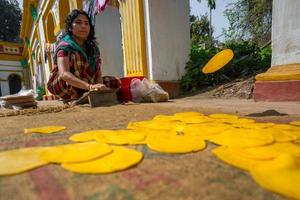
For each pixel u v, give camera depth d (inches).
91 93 99.5
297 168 25.0
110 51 245.3
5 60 690.2
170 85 182.7
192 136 39.8
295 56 99.3
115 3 246.4
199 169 26.9
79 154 30.1
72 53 110.5
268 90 104.0
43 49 401.1
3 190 22.5
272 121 56.4
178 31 192.7
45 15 366.6
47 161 28.1
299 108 76.4
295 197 20.3
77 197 21.1
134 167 27.7
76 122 61.4
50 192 22.0
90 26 117.9
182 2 197.3
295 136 38.7
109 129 50.2
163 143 35.7
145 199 20.7
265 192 21.6
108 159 29.1
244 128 46.0
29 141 40.3
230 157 29.6
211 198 20.8
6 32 876.6
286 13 101.0
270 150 31.2
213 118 60.5
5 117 78.3
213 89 169.5
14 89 717.3
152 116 69.1
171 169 27.1
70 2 260.4
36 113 86.8
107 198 20.9
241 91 147.6
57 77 113.9
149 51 175.5
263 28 313.3
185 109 85.4
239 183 23.4
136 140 37.7
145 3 173.8
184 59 198.7
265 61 189.9
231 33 343.0
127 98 128.9
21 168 26.4
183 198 20.9
